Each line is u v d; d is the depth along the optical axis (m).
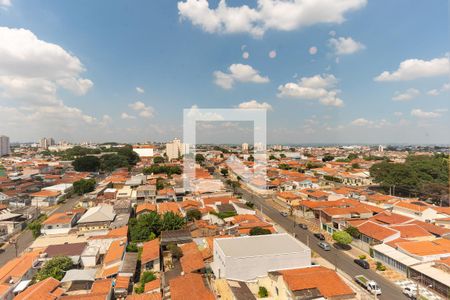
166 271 32.50
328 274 26.30
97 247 38.94
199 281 27.61
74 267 35.00
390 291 29.89
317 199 66.06
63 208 67.94
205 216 53.97
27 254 36.25
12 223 50.38
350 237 41.00
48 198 70.31
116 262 34.56
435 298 27.69
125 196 70.12
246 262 29.38
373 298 28.31
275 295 27.16
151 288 28.31
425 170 84.44
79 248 37.69
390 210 57.31
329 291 24.33
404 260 33.50
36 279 30.95
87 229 49.19
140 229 43.91
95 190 79.44
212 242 38.84
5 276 30.69
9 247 44.38
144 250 36.75
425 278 30.31
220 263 31.33
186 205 58.47
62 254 35.78
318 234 46.56
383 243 38.31
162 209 57.28
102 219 50.72
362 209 52.47
